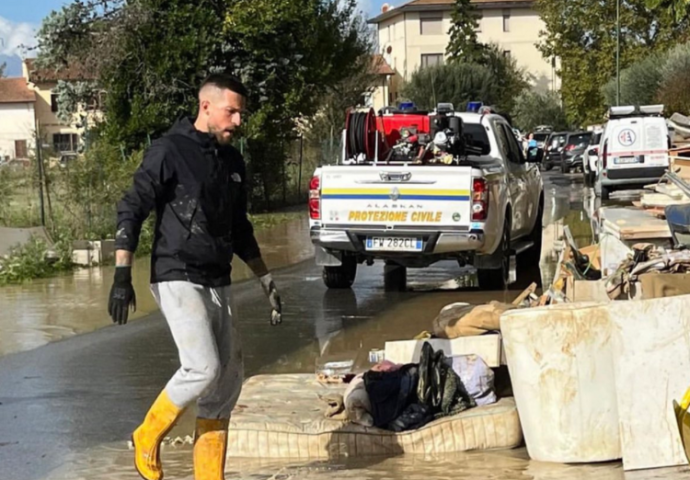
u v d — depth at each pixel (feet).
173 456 20.40
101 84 89.35
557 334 18.39
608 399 18.40
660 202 38.40
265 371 28.02
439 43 280.92
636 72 158.10
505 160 44.65
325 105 126.72
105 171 58.75
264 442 20.03
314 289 44.14
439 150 42.68
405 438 19.93
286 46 88.12
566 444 18.51
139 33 84.79
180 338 16.24
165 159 16.43
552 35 185.26
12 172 64.28
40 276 49.49
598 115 183.62
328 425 20.20
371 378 20.88
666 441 18.08
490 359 21.90
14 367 29.43
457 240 39.04
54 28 87.56
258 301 40.91
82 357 30.66
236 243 18.02
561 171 161.38
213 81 16.79
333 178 40.11
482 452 19.85
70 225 56.90
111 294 16.10
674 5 68.23
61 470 19.70
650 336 18.07
